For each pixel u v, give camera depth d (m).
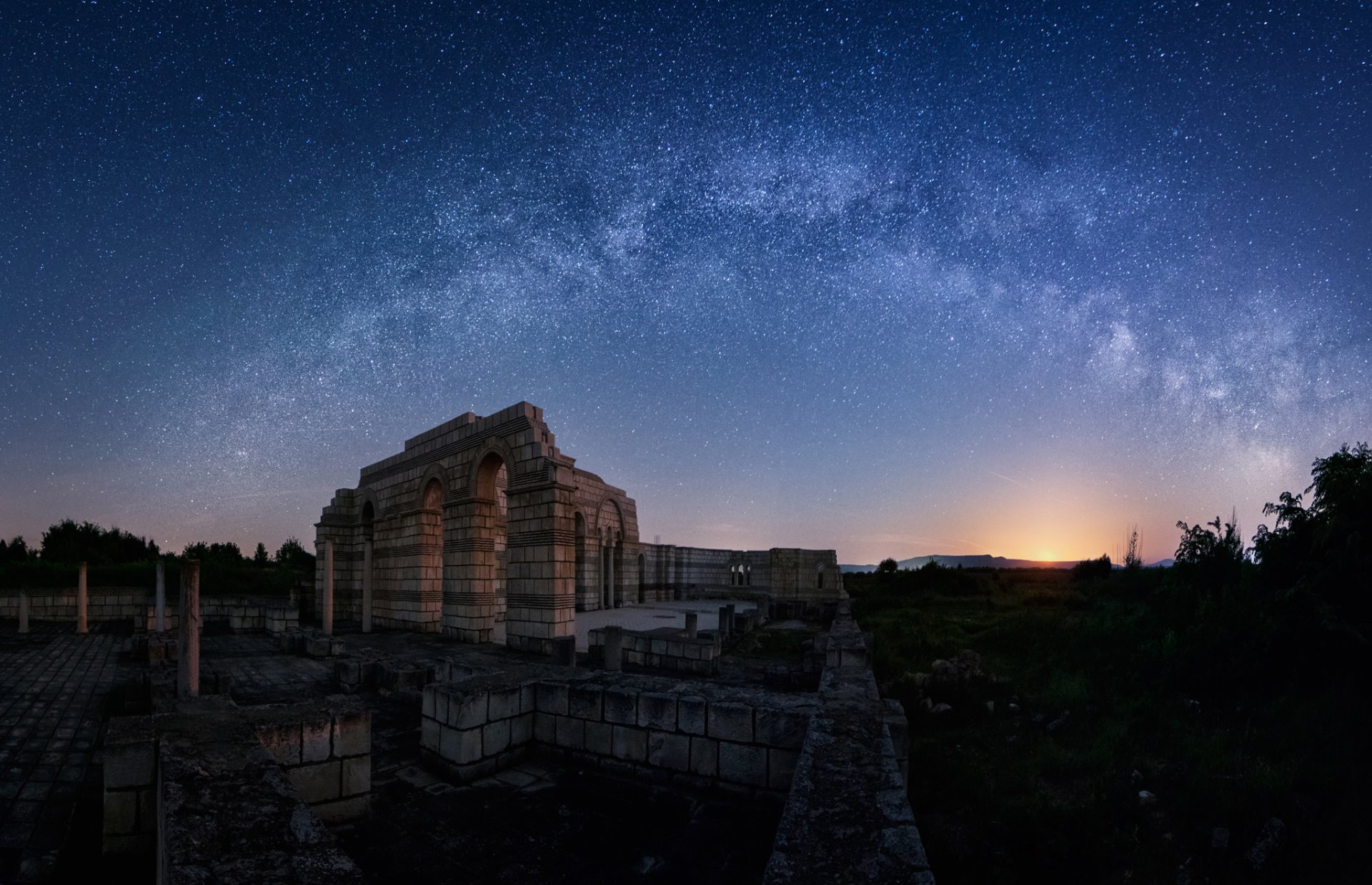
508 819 6.29
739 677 14.30
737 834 6.02
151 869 5.27
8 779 7.22
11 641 20.11
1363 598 9.92
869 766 4.91
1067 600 23.77
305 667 15.34
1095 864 6.33
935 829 6.98
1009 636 16.84
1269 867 6.10
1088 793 7.83
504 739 7.65
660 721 7.25
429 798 6.78
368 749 6.36
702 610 36.25
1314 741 8.16
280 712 6.21
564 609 17.61
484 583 20.28
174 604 24.45
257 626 23.53
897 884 3.36
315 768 6.05
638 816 6.38
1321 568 10.45
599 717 7.63
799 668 14.21
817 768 4.88
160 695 9.78
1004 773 8.38
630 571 40.78
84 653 17.38
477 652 17.77
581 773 7.48
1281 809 6.80
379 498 26.25
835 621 19.42
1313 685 9.69
